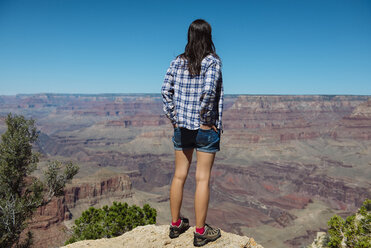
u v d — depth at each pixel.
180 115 3.88
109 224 15.94
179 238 4.54
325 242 16.66
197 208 4.06
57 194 20.67
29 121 20.19
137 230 5.26
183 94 3.86
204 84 3.67
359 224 10.11
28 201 18.58
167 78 4.02
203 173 4.01
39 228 72.31
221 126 3.88
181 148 4.11
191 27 3.84
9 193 18.19
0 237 16.94
